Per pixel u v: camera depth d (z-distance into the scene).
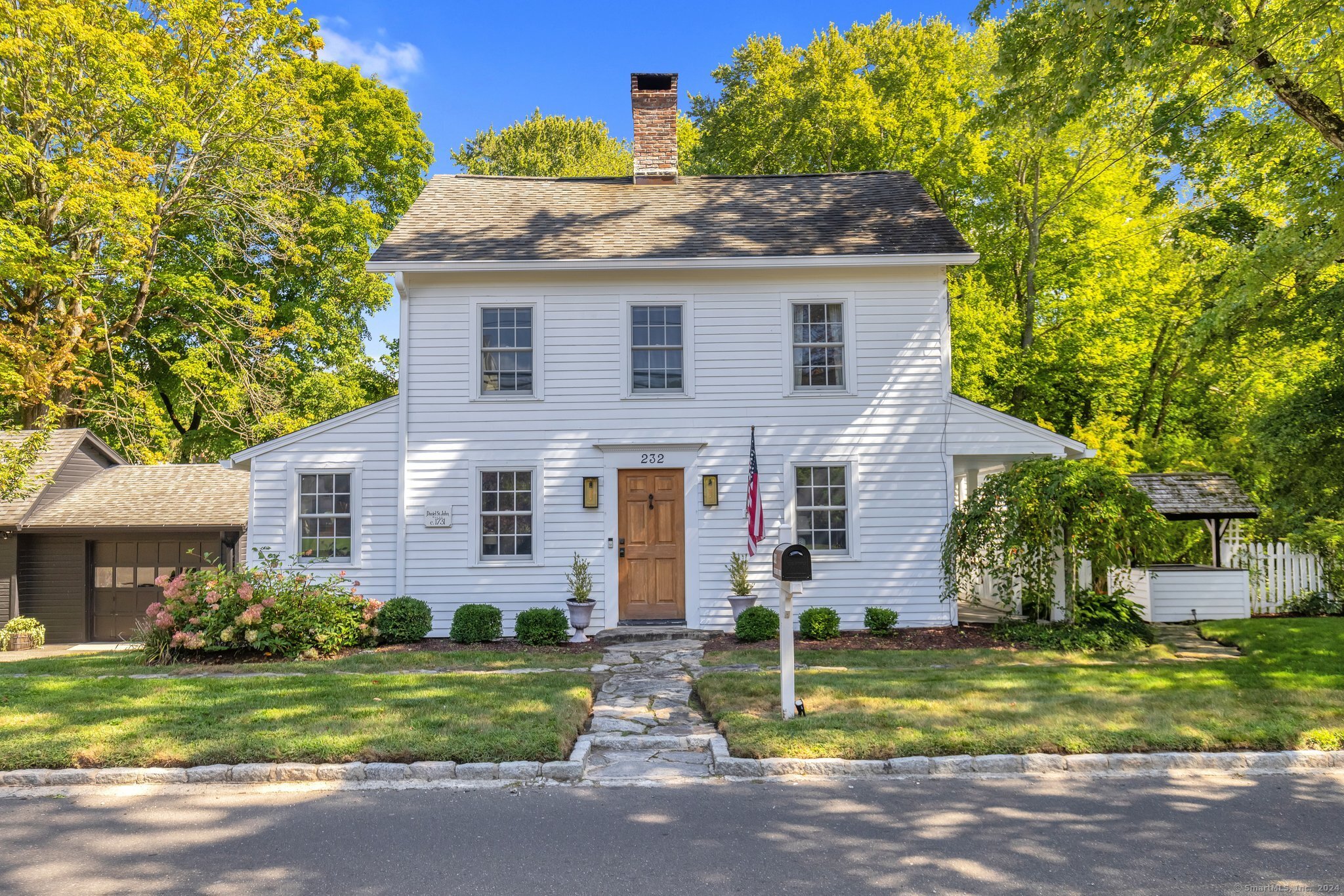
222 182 23.28
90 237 21.67
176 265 23.36
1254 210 19.33
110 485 18.98
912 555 14.09
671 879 4.81
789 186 16.78
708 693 9.01
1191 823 5.66
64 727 7.58
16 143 19.17
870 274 14.38
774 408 14.27
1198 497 14.73
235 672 11.08
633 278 14.38
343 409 25.80
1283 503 14.55
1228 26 10.73
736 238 14.65
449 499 14.10
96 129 20.69
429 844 5.35
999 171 23.30
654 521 14.24
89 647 17.44
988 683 9.30
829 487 14.27
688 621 13.97
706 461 14.22
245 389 23.25
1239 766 6.88
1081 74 11.32
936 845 5.28
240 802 6.18
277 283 25.91
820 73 26.47
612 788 6.50
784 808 6.00
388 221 28.48
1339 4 10.15
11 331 19.73
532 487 14.20
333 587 13.12
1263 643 11.89
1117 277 22.36
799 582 8.01
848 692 8.88
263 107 22.62
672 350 14.45
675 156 17.06
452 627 13.32
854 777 6.71
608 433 14.23
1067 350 22.92
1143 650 11.77
